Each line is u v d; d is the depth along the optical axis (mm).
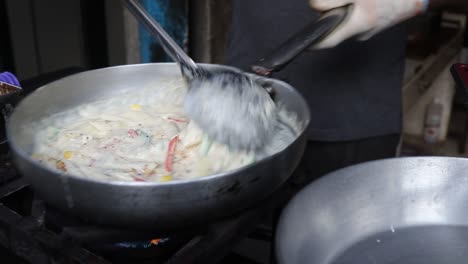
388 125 1298
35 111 911
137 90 1079
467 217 771
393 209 771
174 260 639
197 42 2008
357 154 1289
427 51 2002
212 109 812
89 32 1851
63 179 607
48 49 1811
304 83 1280
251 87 826
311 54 1243
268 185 680
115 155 869
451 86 2447
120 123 976
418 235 748
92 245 692
